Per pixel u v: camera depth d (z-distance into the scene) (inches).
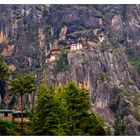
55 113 4443.9
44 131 4328.3
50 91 4564.5
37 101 4488.2
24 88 4810.5
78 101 4756.4
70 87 4817.9
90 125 4845.0
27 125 5177.2
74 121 4736.7
